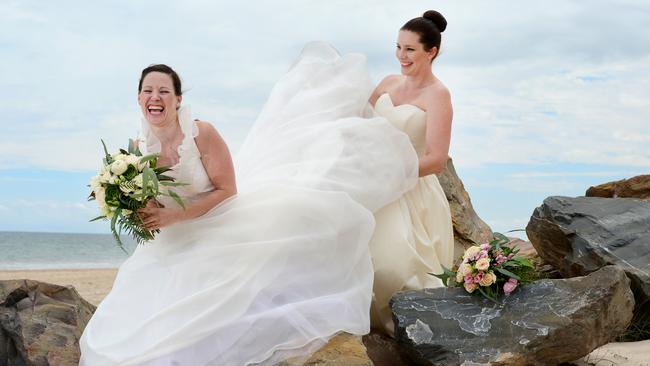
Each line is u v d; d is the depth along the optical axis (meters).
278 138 5.66
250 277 4.63
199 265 4.69
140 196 4.45
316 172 5.26
